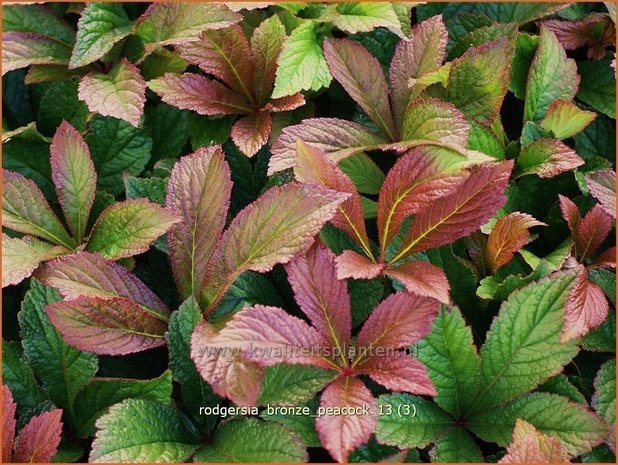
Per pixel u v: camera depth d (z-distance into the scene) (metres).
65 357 1.13
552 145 1.24
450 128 1.16
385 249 1.14
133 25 1.41
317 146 1.23
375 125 1.38
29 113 1.53
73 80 1.43
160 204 1.25
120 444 0.98
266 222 1.08
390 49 1.47
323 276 1.06
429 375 1.08
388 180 1.12
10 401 1.04
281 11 1.42
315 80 1.31
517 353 1.08
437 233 1.09
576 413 1.03
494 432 1.07
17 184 1.22
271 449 0.99
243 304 1.15
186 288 1.14
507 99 1.50
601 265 1.19
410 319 1.03
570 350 1.05
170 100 1.32
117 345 1.08
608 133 1.43
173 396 1.20
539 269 1.14
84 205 1.25
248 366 0.96
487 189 1.05
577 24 1.48
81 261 1.12
